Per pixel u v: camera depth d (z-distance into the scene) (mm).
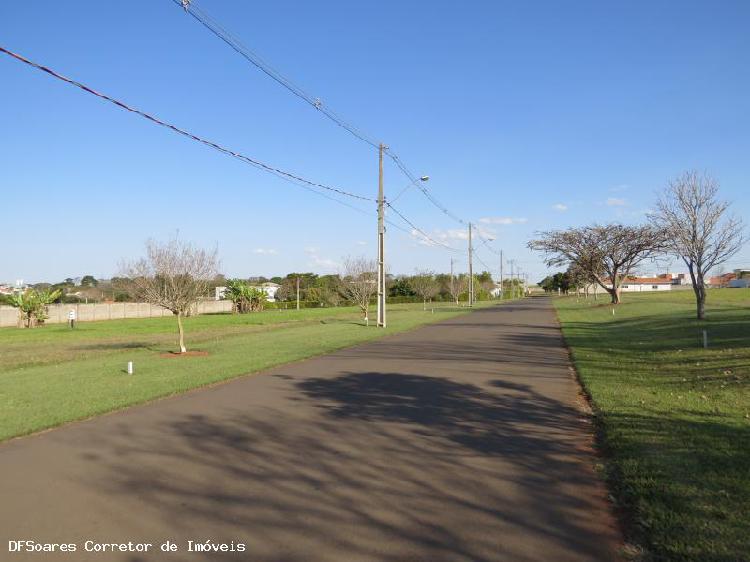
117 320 54469
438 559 4086
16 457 6766
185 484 5723
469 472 6004
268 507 5086
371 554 4180
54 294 49156
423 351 18125
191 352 18391
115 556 4199
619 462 6062
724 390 9508
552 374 12906
